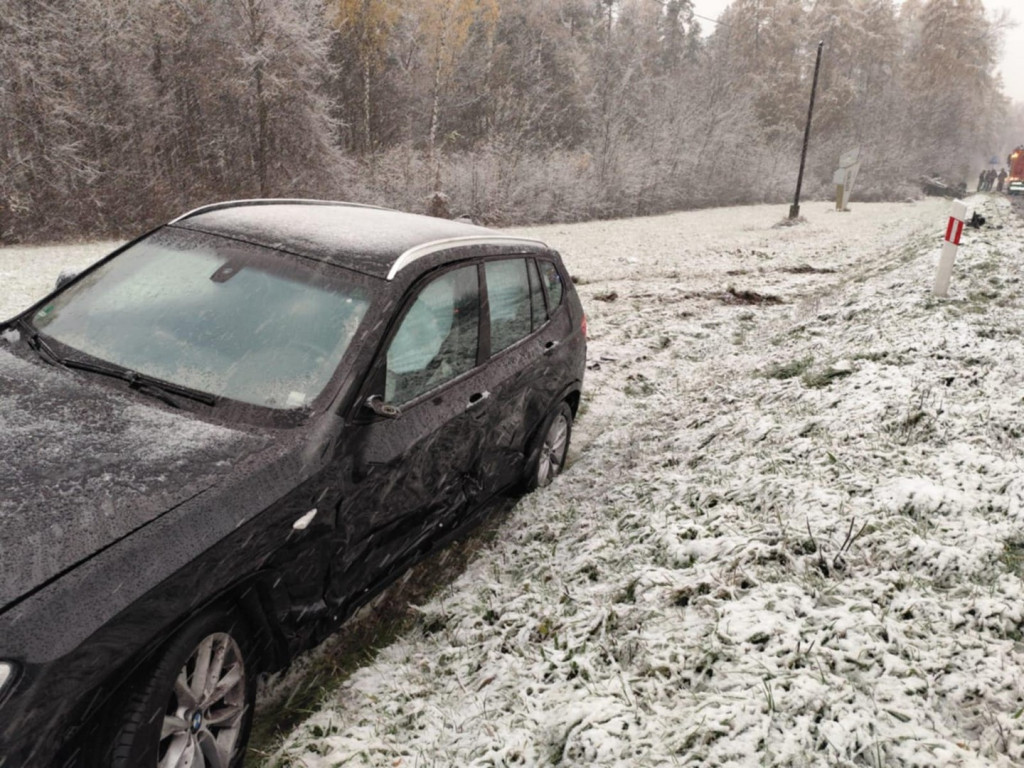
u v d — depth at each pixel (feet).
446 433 11.76
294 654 9.46
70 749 6.47
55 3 69.21
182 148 84.07
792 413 18.98
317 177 89.71
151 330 10.44
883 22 253.44
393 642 11.89
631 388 27.12
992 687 8.58
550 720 9.02
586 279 48.44
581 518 15.40
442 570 14.19
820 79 234.38
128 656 6.65
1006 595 10.31
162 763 7.44
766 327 34.50
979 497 13.14
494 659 10.73
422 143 129.39
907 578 10.87
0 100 64.13
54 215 67.31
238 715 8.49
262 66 80.69
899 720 8.14
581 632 10.81
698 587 11.16
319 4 87.40
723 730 8.05
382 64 124.77
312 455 9.09
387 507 10.64
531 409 15.11
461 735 9.20
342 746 9.08
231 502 7.97
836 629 9.60
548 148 124.36
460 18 118.01
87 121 70.03
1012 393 18.67
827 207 151.64
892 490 13.43
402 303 11.11
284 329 10.37
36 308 11.41
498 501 15.43
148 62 79.92
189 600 7.27
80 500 7.19
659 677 9.42
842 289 38.88
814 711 8.26
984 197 126.93
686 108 151.33
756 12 239.30
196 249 11.84
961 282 32.17
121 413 8.83
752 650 9.46
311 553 9.19
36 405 8.68
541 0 170.30
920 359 21.54
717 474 15.87
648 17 227.40
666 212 135.95
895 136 229.86
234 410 9.33
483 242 14.30
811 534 12.07
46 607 6.22
